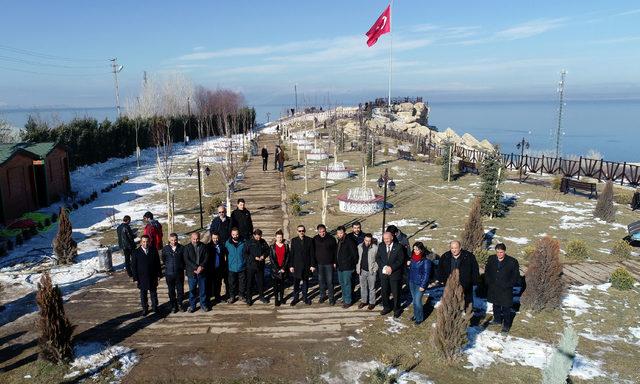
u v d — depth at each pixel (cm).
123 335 910
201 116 6044
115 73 5488
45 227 1762
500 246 897
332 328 937
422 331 920
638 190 2239
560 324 945
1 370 791
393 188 2325
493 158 1819
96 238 1616
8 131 3325
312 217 1892
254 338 896
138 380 760
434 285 1161
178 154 4378
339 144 4200
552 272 991
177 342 881
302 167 3275
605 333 909
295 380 760
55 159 2256
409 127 5662
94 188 2630
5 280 1211
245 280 1052
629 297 1076
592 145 11594
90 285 1179
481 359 816
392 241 970
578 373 768
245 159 3456
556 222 1764
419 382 750
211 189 2550
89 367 796
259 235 1041
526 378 757
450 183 2612
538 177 2878
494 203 1811
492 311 1007
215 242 1039
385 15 3556
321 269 1038
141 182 2828
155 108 6488
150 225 1279
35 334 919
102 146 3828
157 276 1000
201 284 996
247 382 753
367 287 1028
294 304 1051
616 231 1644
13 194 1881
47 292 788
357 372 782
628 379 752
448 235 1583
